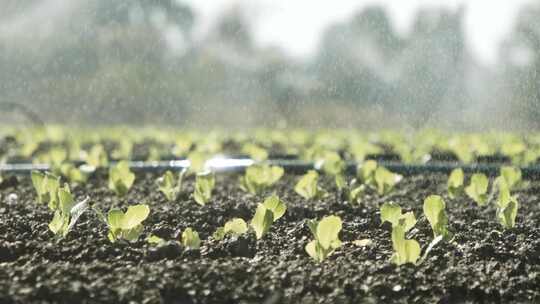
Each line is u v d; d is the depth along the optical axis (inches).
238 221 145.6
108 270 119.0
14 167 276.8
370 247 140.5
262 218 143.7
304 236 149.0
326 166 246.4
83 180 227.5
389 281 117.4
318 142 393.7
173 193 194.5
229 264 123.6
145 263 126.6
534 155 279.4
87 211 170.9
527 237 155.3
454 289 116.5
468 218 176.6
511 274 126.3
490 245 140.9
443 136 413.7
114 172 199.9
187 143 341.7
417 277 119.5
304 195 197.8
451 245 143.6
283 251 138.3
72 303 104.3
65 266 120.6
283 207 148.9
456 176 203.0
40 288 106.9
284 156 349.4
